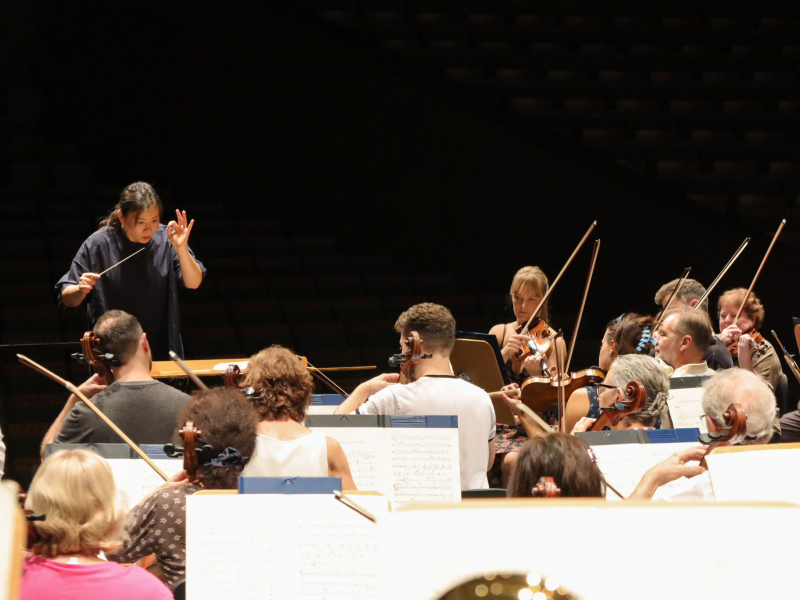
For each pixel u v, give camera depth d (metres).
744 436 3.81
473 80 14.48
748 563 1.59
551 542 1.54
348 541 3.38
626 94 14.59
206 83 15.02
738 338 7.71
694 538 1.58
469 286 13.87
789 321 12.45
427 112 13.90
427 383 5.33
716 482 3.14
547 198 13.41
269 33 14.55
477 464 5.30
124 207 6.60
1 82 16.02
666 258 12.94
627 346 6.73
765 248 12.50
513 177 13.55
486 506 1.57
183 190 15.15
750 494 3.12
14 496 1.29
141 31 15.32
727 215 12.90
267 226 14.19
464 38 15.27
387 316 12.88
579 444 3.08
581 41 15.30
